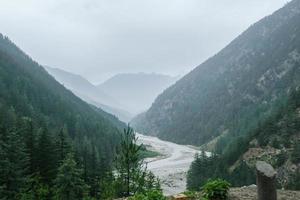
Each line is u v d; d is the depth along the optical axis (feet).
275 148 295.69
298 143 268.00
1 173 134.10
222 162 313.73
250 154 306.35
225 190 41.19
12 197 134.10
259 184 35.01
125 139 85.15
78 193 136.05
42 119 408.87
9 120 303.48
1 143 145.07
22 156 146.61
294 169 245.45
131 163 84.89
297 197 42.63
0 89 465.06
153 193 41.63
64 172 132.98
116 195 85.35
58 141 182.91
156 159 481.87
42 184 152.05
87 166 180.14
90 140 401.08
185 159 483.10
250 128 481.05
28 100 500.33
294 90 375.66
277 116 342.64
